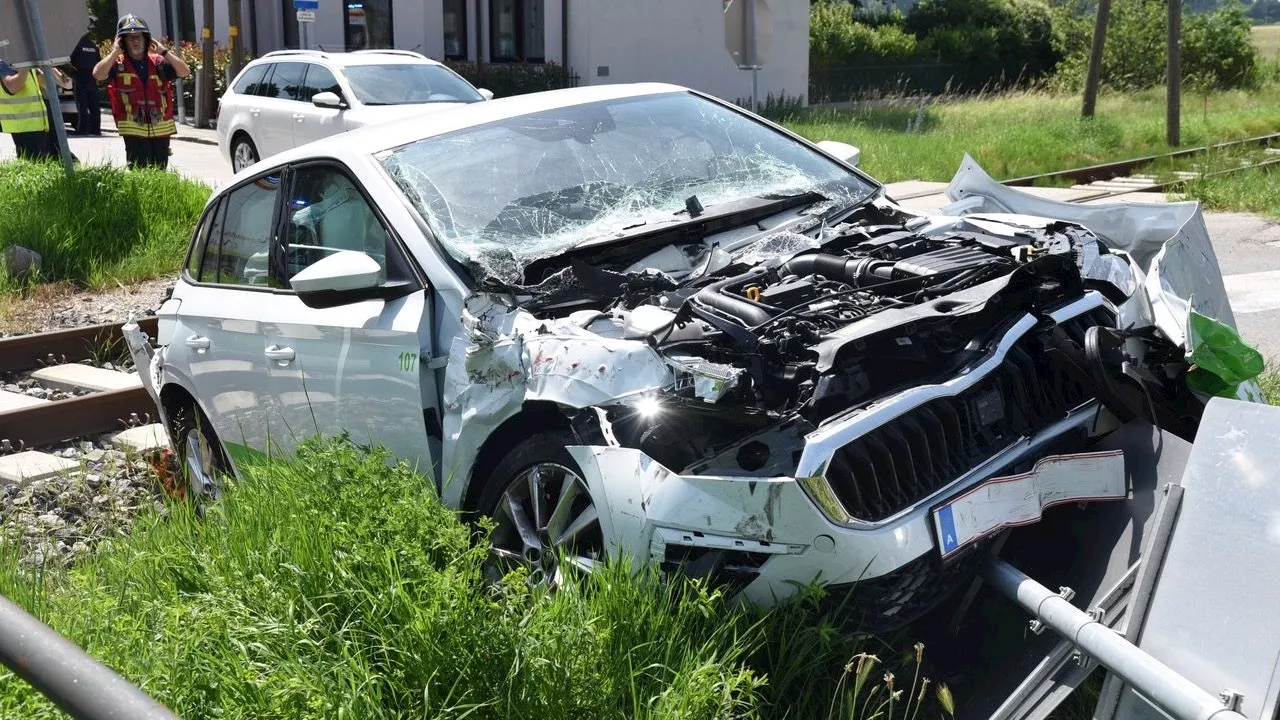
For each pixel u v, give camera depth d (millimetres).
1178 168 16719
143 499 5078
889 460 3279
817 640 3227
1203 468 2930
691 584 3307
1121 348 3688
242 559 3713
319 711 2850
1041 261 3787
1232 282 9367
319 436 4098
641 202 4609
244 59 24516
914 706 3289
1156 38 33594
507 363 3752
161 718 1586
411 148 4641
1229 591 2748
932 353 3611
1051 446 3641
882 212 4910
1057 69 39688
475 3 26484
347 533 3480
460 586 3092
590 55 25844
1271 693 2568
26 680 1737
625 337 3633
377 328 4141
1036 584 3164
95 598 3555
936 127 21766
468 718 2920
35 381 7559
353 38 25547
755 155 5141
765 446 3334
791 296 3855
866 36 40844
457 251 4113
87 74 21859
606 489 3439
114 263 10328
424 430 4070
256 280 4906
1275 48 45938
